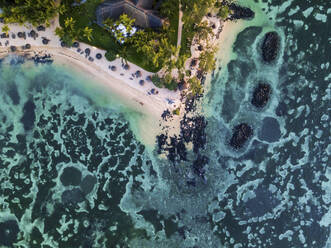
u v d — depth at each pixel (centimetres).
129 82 3138
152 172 3253
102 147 3222
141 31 2870
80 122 3197
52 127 3192
